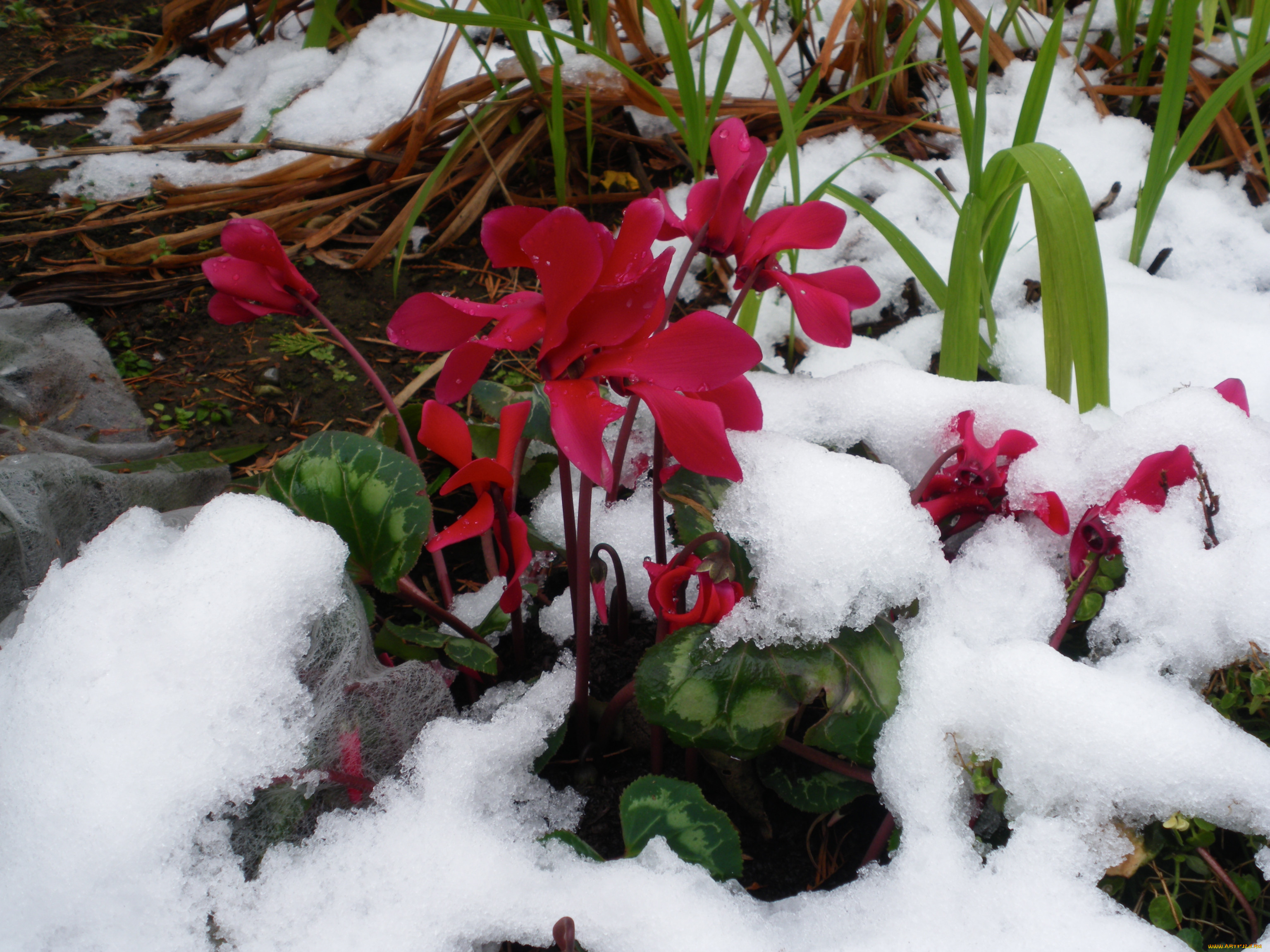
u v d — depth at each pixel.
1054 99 1.13
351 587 0.78
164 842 0.71
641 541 0.84
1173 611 0.77
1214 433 0.80
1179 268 1.01
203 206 1.07
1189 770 0.73
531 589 0.84
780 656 0.75
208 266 0.80
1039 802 0.74
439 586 0.87
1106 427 0.85
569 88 1.09
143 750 0.71
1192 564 0.77
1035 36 1.21
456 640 0.78
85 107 1.25
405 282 1.02
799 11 1.18
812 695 0.75
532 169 1.13
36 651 0.73
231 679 0.73
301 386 0.96
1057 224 0.83
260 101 1.21
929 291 0.92
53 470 0.81
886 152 1.12
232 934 0.71
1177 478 0.78
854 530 0.77
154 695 0.72
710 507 0.80
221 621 0.73
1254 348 0.94
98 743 0.71
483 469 0.74
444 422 0.75
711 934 0.71
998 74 1.19
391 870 0.73
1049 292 0.86
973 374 0.87
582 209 1.11
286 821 0.73
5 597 0.78
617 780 0.80
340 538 0.77
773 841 0.79
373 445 0.81
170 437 0.92
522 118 1.14
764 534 0.77
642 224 0.70
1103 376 0.85
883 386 0.85
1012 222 0.91
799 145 1.13
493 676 0.83
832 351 0.97
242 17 1.41
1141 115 1.16
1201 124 0.93
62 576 0.75
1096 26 1.21
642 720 0.80
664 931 0.71
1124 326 0.96
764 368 0.96
